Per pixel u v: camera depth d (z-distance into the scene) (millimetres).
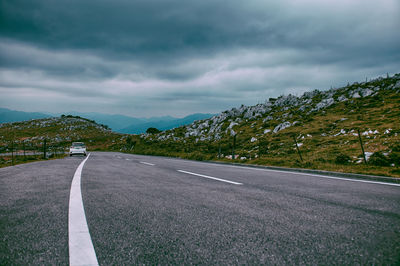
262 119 96812
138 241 2279
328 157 14703
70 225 2732
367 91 91562
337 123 55562
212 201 4090
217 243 2246
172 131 113062
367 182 6859
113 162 15914
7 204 3768
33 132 170000
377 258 1928
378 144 21453
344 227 2713
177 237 2398
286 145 35562
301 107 96938
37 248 2082
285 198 4367
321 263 1844
